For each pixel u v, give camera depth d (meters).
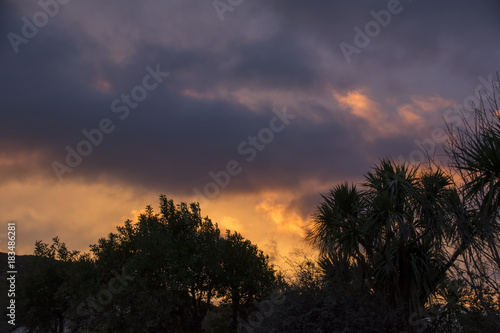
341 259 9.27
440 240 7.73
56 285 14.84
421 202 8.28
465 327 7.42
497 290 5.98
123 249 15.27
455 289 7.91
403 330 8.14
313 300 8.48
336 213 9.56
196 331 14.02
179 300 13.34
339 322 8.00
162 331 13.06
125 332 12.38
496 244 5.89
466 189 6.53
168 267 13.80
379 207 8.82
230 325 14.09
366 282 9.28
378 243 9.06
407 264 8.87
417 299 8.45
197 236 15.20
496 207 6.15
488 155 6.31
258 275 14.11
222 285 14.30
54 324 15.31
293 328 8.18
